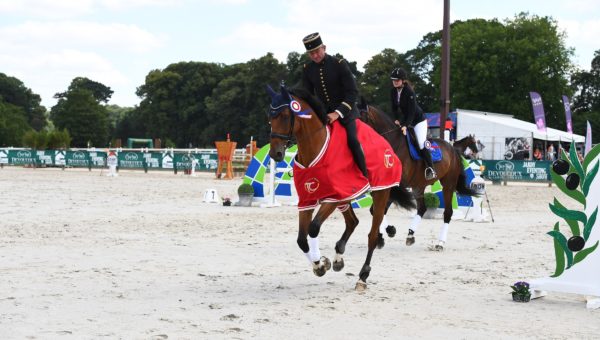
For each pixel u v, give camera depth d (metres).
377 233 7.89
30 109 124.50
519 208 20.11
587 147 7.45
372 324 6.02
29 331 5.43
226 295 7.16
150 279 7.93
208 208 18.00
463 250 11.11
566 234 13.50
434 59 73.62
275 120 7.16
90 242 10.99
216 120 87.19
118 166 43.03
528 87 63.09
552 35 62.94
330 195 7.34
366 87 75.25
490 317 6.46
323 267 7.66
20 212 15.55
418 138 10.49
